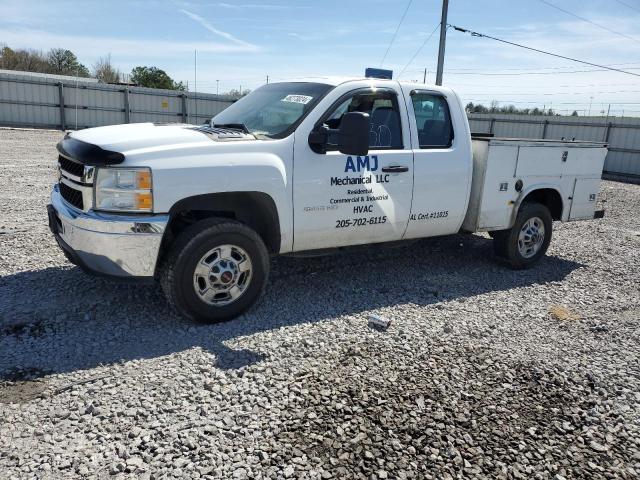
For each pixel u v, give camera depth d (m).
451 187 5.68
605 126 22.14
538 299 5.57
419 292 5.54
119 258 4.00
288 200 4.60
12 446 2.80
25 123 28.03
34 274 5.32
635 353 4.36
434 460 2.88
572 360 4.16
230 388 3.44
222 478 2.64
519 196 6.26
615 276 6.61
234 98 31.86
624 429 3.30
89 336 4.08
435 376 3.75
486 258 7.02
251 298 4.55
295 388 3.48
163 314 4.55
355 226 5.08
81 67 67.75
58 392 3.31
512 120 25.12
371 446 2.95
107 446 2.84
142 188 3.95
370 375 3.71
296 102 4.96
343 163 4.87
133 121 29.97
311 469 2.74
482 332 4.59
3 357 3.71
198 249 4.18
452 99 5.76
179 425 3.04
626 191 16.66
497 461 2.91
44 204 8.80
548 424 3.28
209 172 4.16
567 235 9.02
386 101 5.29
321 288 5.47
